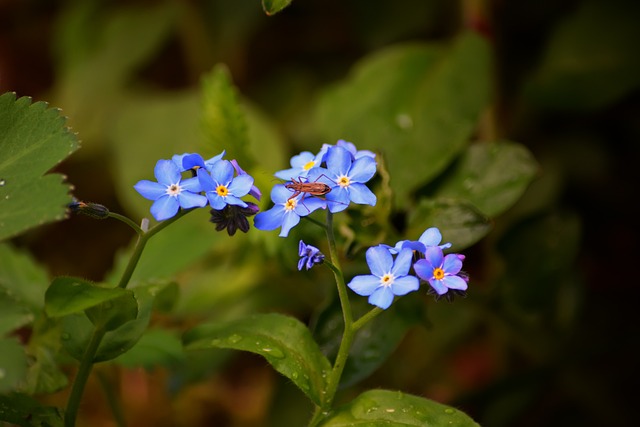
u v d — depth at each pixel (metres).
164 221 0.18
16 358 0.17
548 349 0.26
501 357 0.27
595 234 0.31
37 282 0.22
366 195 0.18
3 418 0.19
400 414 0.19
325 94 0.27
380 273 0.17
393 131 0.25
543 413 0.28
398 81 0.26
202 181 0.18
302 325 0.19
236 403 0.30
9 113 0.19
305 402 0.26
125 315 0.18
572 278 0.26
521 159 0.23
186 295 0.25
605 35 0.27
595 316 0.28
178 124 0.29
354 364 0.21
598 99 0.26
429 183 0.24
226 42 0.33
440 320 0.27
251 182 0.18
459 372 0.30
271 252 0.23
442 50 0.26
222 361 0.25
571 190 0.31
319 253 0.18
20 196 0.18
